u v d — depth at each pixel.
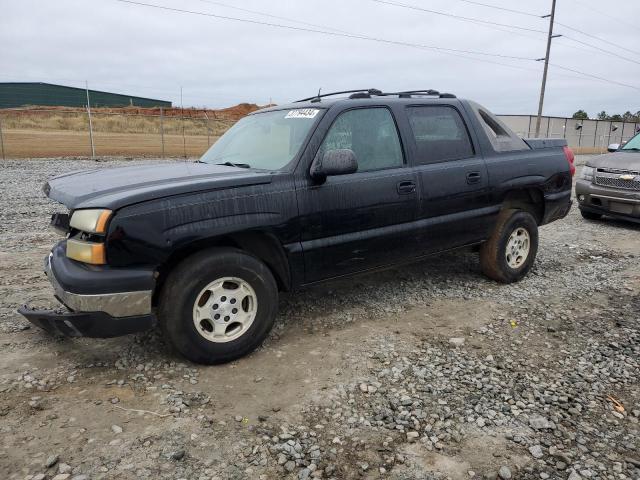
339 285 5.23
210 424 2.82
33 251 6.30
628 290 5.17
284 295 4.90
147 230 3.07
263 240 3.64
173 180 3.42
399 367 3.50
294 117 4.15
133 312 3.10
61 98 68.50
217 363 3.47
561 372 3.46
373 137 4.17
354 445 2.66
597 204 8.72
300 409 2.98
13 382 3.19
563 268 5.96
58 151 22.98
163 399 3.05
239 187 3.41
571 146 50.38
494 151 4.99
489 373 3.43
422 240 4.44
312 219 3.72
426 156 4.45
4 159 18.66
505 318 4.40
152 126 44.91
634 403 3.10
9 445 2.59
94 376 3.30
